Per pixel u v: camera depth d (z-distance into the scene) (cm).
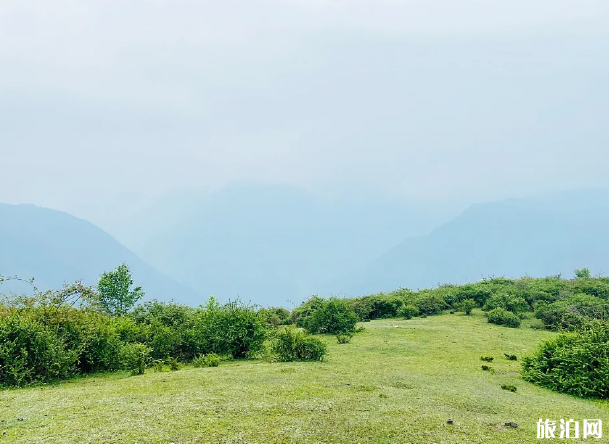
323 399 908
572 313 2122
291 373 1164
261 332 1602
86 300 1495
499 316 2250
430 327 2144
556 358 1129
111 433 693
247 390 966
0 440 662
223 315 1628
